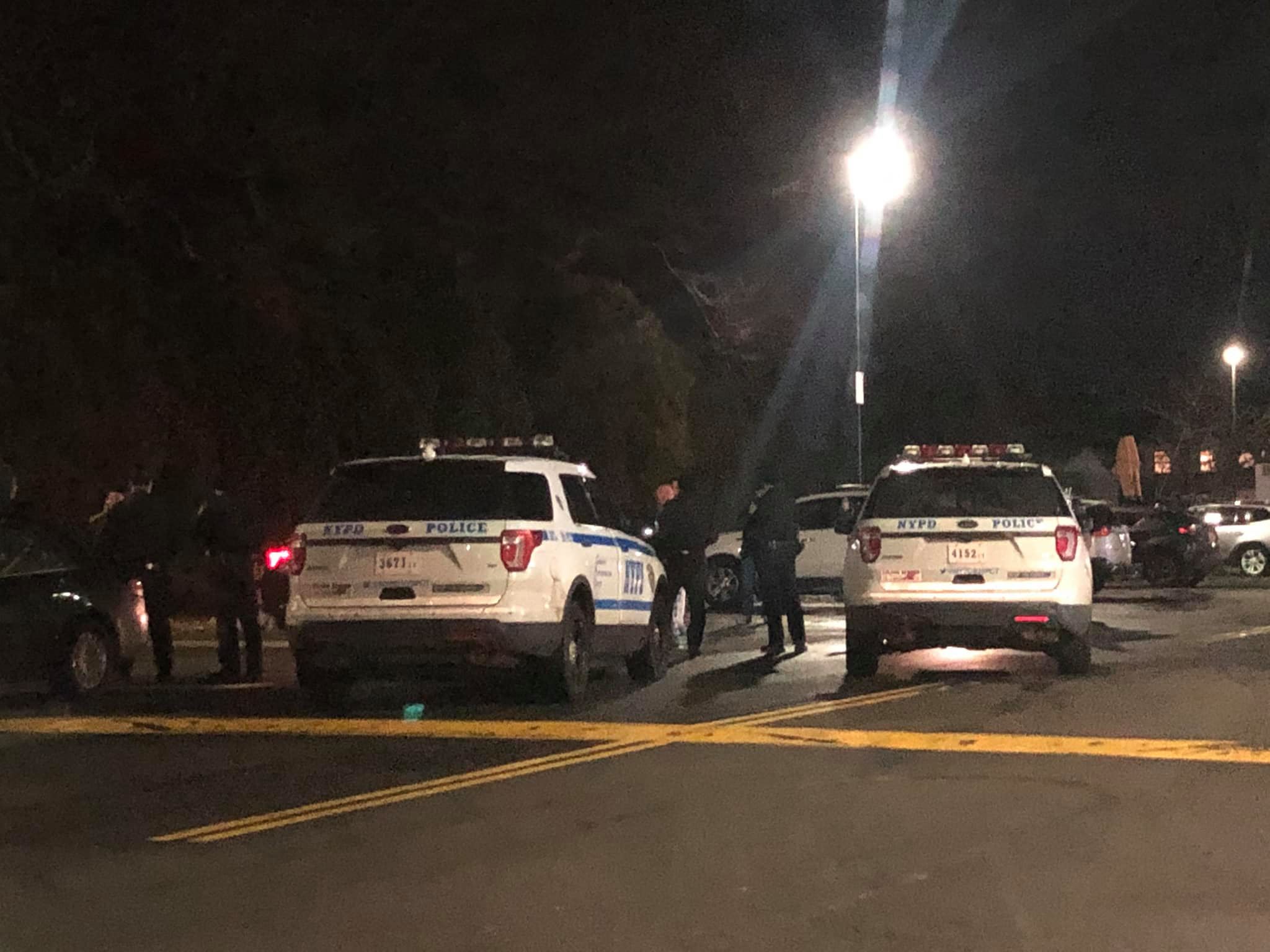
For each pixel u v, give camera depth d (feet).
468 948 19.13
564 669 38.58
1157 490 166.81
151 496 44.50
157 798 27.94
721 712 38.04
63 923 20.31
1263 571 97.25
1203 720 35.94
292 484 69.15
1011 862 22.97
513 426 85.71
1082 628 42.22
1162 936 19.40
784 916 20.31
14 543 40.52
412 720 37.04
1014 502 42.68
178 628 64.39
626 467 96.27
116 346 66.74
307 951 19.08
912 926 19.85
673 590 50.67
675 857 23.38
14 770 30.81
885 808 26.55
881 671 46.42
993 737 33.65
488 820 25.86
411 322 83.46
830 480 122.72
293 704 40.29
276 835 24.98
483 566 37.17
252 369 70.64
